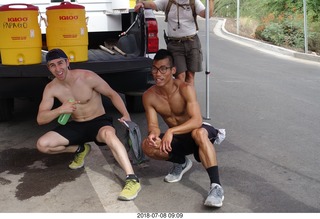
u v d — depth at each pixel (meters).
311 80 8.58
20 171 4.16
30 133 5.31
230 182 3.79
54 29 4.64
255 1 19.34
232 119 5.79
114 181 3.89
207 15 5.46
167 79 3.51
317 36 13.45
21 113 6.19
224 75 9.12
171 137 3.41
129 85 5.24
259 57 12.05
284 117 5.87
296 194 3.56
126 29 6.17
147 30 5.30
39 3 5.76
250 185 3.73
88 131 3.89
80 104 3.84
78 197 3.58
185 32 5.32
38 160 4.44
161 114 3.75
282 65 10.66
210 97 7.08
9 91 4.87
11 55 4.57
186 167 3.89
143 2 5.35
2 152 4.68
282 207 3.34
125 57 5.23
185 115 3.68
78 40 4.70
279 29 14.52
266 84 8.13
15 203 3.48
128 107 6.01
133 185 3.53
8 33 4.50
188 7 5.27
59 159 4.46
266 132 5.21
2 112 5.57
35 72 4.66
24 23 4.50
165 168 4.14
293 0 16.22
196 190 3.66
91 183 3.85
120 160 3.62
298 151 4.56
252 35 16.39
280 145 4.75
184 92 3.54
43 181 3.91
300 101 6.79
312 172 4.01
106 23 6.05
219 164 4.21
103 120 3.93
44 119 3.73
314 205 3.37
